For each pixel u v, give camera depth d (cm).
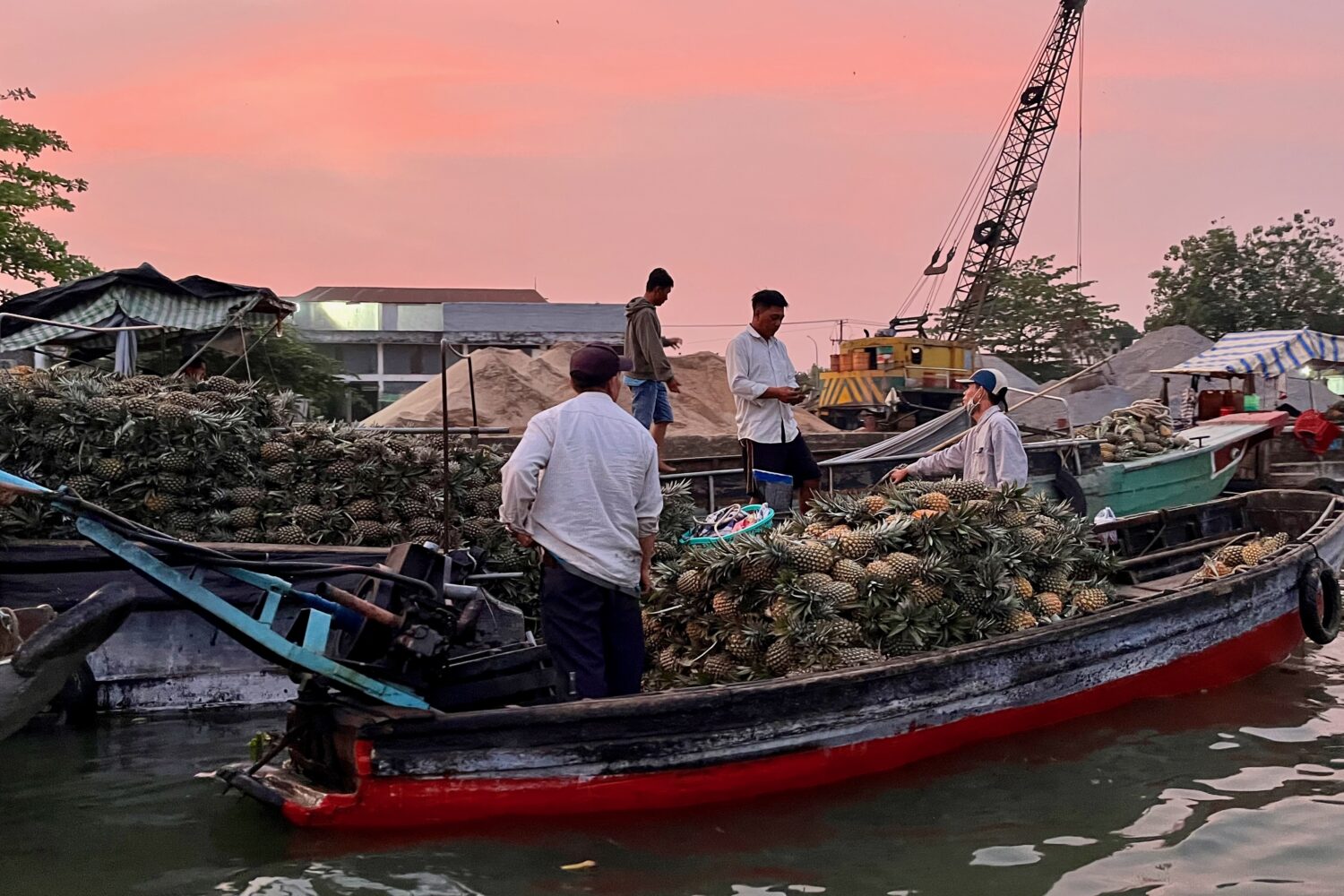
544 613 533
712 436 1350
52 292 1175
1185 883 440
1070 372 4675
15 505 673
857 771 556
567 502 526
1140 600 699
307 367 2392
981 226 4988
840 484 1188
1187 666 717
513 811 483
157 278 1196
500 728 476
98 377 773
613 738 493
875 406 2497
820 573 606
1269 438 1611
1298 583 805
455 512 772
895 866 455
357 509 742
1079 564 727
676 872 446
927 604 620
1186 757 598
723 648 611
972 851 471
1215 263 4538
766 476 854
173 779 558
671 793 508
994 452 788
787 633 582
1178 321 4547
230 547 680
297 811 476
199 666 694
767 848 473
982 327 4938
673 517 845
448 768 471
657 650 636
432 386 1586
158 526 714
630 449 534
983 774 570
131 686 681
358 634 478
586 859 457
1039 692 627
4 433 686
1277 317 4434
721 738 514
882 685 556
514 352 1655
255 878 433
